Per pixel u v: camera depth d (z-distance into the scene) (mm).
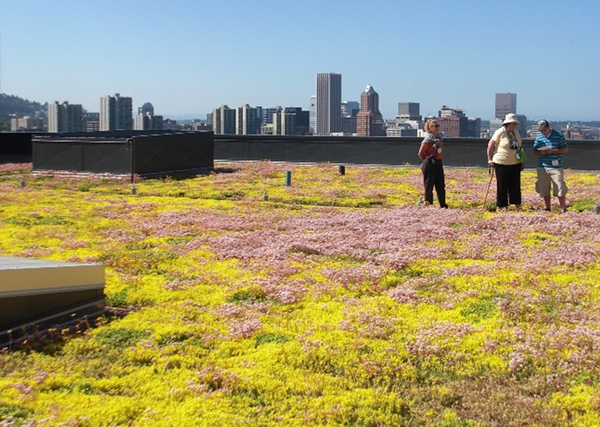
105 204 21203
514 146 18141
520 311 10273
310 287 11969
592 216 17172
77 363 8570
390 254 13891
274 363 8562
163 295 11602
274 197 22266
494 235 15453
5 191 24250
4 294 9078
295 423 6957
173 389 7699
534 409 7238
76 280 10086
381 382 8141
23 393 7438
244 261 13852
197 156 29922
